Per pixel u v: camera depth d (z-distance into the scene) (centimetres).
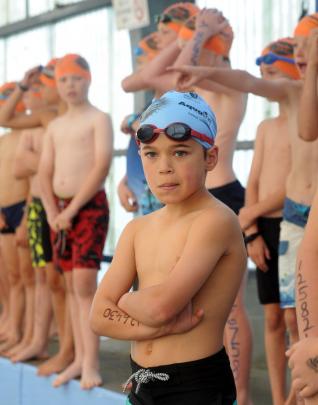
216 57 646
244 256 359
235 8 1152
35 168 792
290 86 571
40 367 759
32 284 853
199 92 658
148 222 373
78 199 699
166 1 1171
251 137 1138
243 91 553
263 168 615
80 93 727
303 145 552
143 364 357
